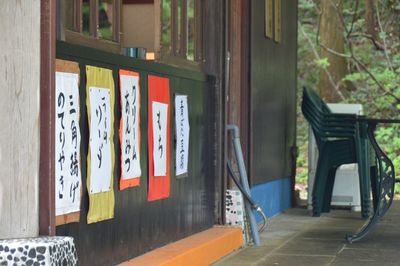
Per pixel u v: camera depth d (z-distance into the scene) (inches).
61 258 173.3
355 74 758.5
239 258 318.7
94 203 225.0
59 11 207.5
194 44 334.6
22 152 181.3
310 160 491.2
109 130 234.8
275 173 464.4
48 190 188.2
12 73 179.8
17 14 181.2
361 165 453.4
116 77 241.0
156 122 275.6
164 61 292.8
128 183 250.5
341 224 428.5
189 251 274.7
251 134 400.2
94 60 225.0
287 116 499.5
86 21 235.9
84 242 220.4
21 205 181.2
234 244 333.7
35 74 185.0
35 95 185.0
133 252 257.3
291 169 513.3
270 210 451.2
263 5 428.1
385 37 744.3
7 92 179.3
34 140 184.4
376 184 448.5
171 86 291.6
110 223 238.8
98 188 227.3
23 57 181.8
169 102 289.4
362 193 454.3
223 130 347.9
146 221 268.7
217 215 346.3
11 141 179.6
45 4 187.3
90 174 221.9
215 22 343.6
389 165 368.5
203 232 326.3
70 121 207.8
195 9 334.0
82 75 217.5
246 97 397.7
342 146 458.6
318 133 460.1
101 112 229.0
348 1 819.4
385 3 773.9
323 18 765.3
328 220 445.4
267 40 439.5
